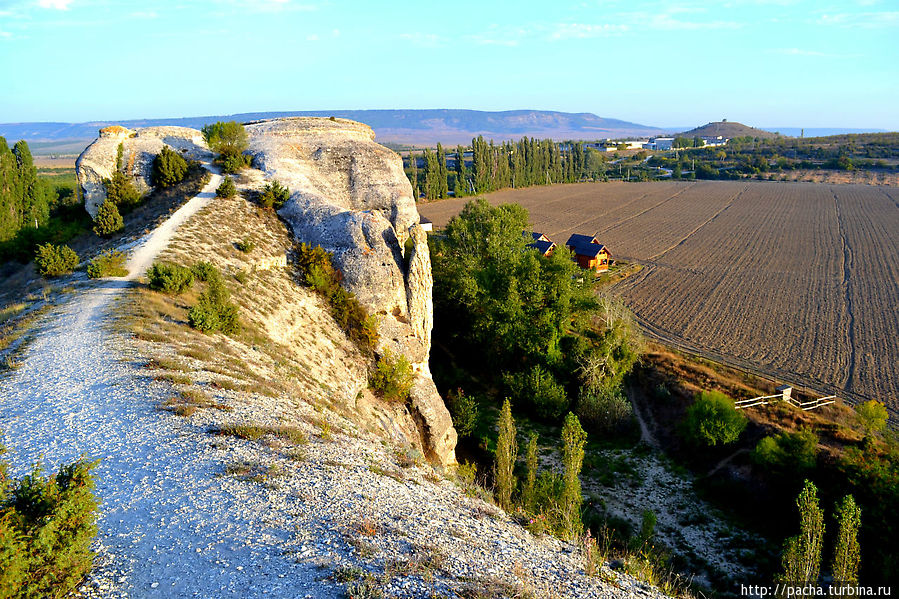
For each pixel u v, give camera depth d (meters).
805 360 54.09
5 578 9.98
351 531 14.30
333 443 21.11
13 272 50.53
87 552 11.80
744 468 39.00
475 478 38.81
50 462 16.05
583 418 48.34
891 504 30.47
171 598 11.12
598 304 56.81
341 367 35.72
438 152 160.62
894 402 45.38
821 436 39.50
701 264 94.19
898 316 65.56
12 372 22.53
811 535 24.89
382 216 45.12
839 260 93.88
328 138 59.66
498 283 58.97
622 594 15.76
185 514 14.05
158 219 42.97
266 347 30.78
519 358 56.72
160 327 27.89
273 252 41.38
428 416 38.41
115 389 21.14
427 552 14.11
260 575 11.95
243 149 56.75
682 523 35.72
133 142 55.53
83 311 29.17
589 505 37.59
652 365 53.59
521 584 13.91
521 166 196.75
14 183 76.69
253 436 19.06
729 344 58.81
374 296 41.03
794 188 188.62
